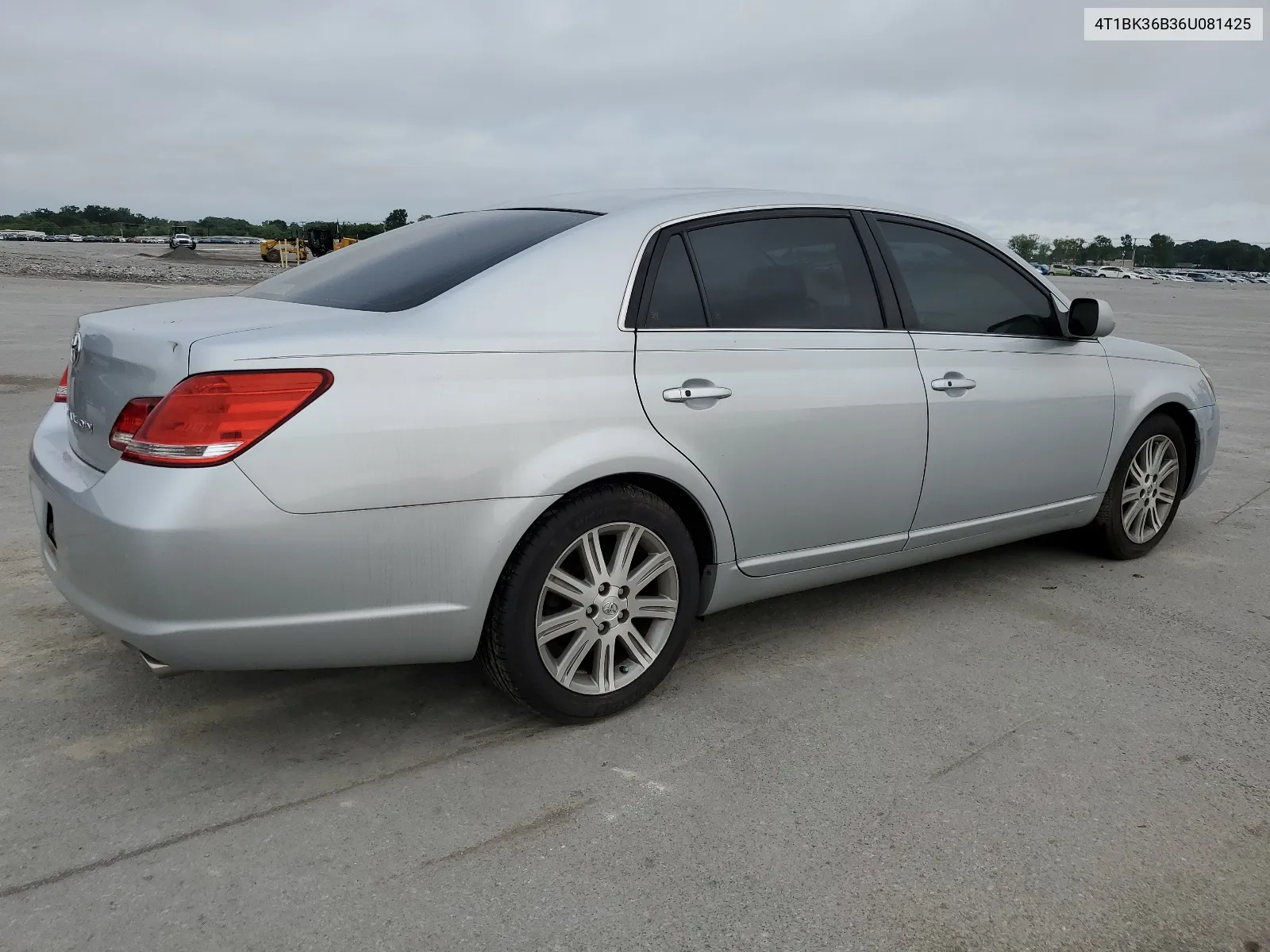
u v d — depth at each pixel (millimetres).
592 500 2691
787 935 1980
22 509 4809
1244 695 3127
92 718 2816
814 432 3121
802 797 2480
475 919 2010
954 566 4414
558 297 2705
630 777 2566
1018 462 3809
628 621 2871
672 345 2842
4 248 74062
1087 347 4090
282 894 2074
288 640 2352
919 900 2094
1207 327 20500
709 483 2916
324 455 2283
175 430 2203
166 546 2176
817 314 3225
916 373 3410
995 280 3809
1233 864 2240
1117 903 2098
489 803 2434
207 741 2711
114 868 2146
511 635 2631
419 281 2760
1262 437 7719
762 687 3123
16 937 1928
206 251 73688
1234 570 4410
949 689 3125
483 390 2494
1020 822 2389
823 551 3301
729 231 3104
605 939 1962
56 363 9938
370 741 2736
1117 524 4379
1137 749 2762
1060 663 3348
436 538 2443
